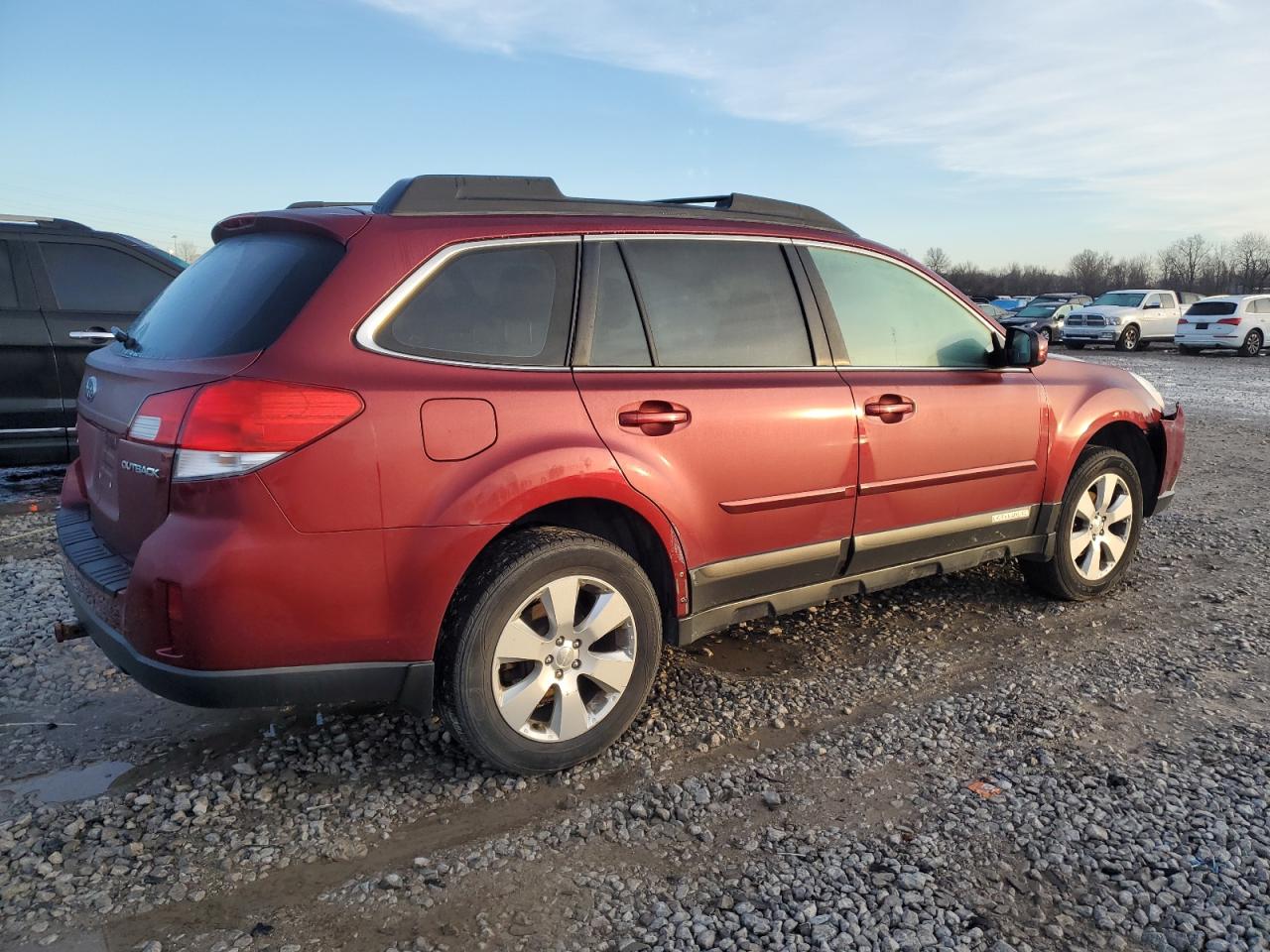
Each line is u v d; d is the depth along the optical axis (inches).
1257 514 271.3
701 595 130.8
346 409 100.0
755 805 112.3
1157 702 141.2
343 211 116.5
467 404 107.8
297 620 99.8
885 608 183.9
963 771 120.3
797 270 144.6
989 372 167.2
